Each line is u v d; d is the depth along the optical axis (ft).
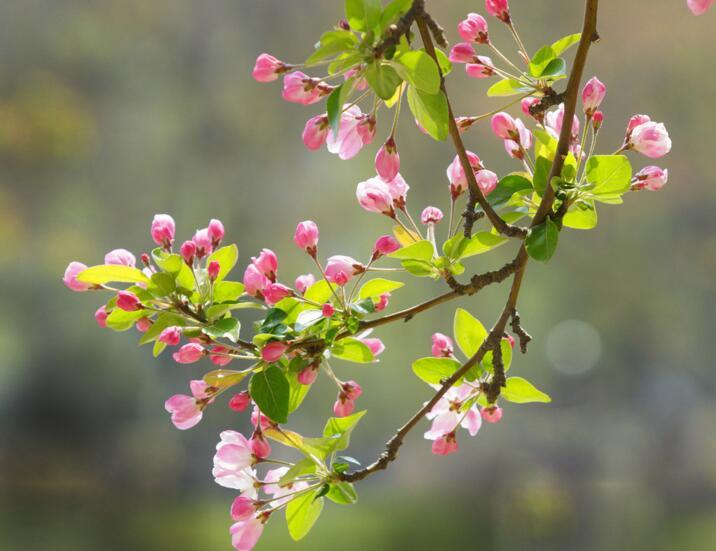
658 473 85.20
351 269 6.10
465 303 78.74
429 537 51.19
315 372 5.99
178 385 80.28
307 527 6.05
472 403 6.48
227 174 91.91
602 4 87.30
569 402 89.92
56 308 81.61
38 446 77.92
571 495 72.49
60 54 91.35
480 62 6.34
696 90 86.84
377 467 5.94
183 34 94.07
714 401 90.43
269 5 93.56
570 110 5.94
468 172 5.95
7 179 87.81
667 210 89.51
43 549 46.52
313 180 87.81
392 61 5.23
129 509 63.52
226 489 75.41
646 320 91.76
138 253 90.84
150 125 92.94
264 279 6.18
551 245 5.86
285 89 5.69
